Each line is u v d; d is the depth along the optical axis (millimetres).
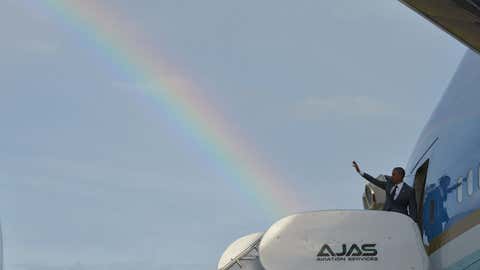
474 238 23062
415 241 26672
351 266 26875
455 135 26547
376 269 26594
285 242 27812
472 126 25156
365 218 27391
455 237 24531
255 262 32688
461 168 24875
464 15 16922
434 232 26656
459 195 24641
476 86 25906
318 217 27859
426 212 27906
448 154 26641
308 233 27688
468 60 27609
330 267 27031
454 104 27859
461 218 24172
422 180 29844
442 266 25719
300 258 27438
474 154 24141
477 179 23422
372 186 33312
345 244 27125
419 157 30594
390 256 26625
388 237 26891
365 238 27031
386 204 30062
